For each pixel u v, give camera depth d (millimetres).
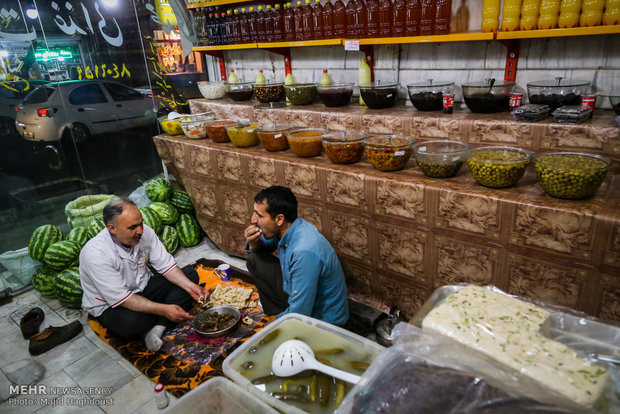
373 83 3035
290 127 3064
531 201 1796
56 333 2545
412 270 2309
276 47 3350
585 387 786
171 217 3701
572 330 963
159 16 3863
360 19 2762
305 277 1949
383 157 2277
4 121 3215
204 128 3527
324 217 2641
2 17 2979
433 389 845
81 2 3352
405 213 2203
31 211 3547
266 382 1193
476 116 2434
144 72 3947
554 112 2111
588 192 1732
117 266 2447
